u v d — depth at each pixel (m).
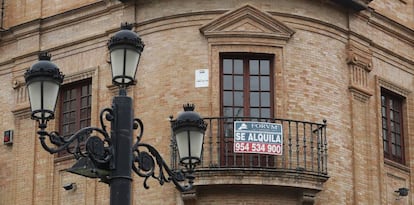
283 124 23.89
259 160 23.41
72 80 26.14
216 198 23.25
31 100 14.95
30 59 27.11
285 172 23.05
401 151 27.45
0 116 27.42
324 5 25.50
